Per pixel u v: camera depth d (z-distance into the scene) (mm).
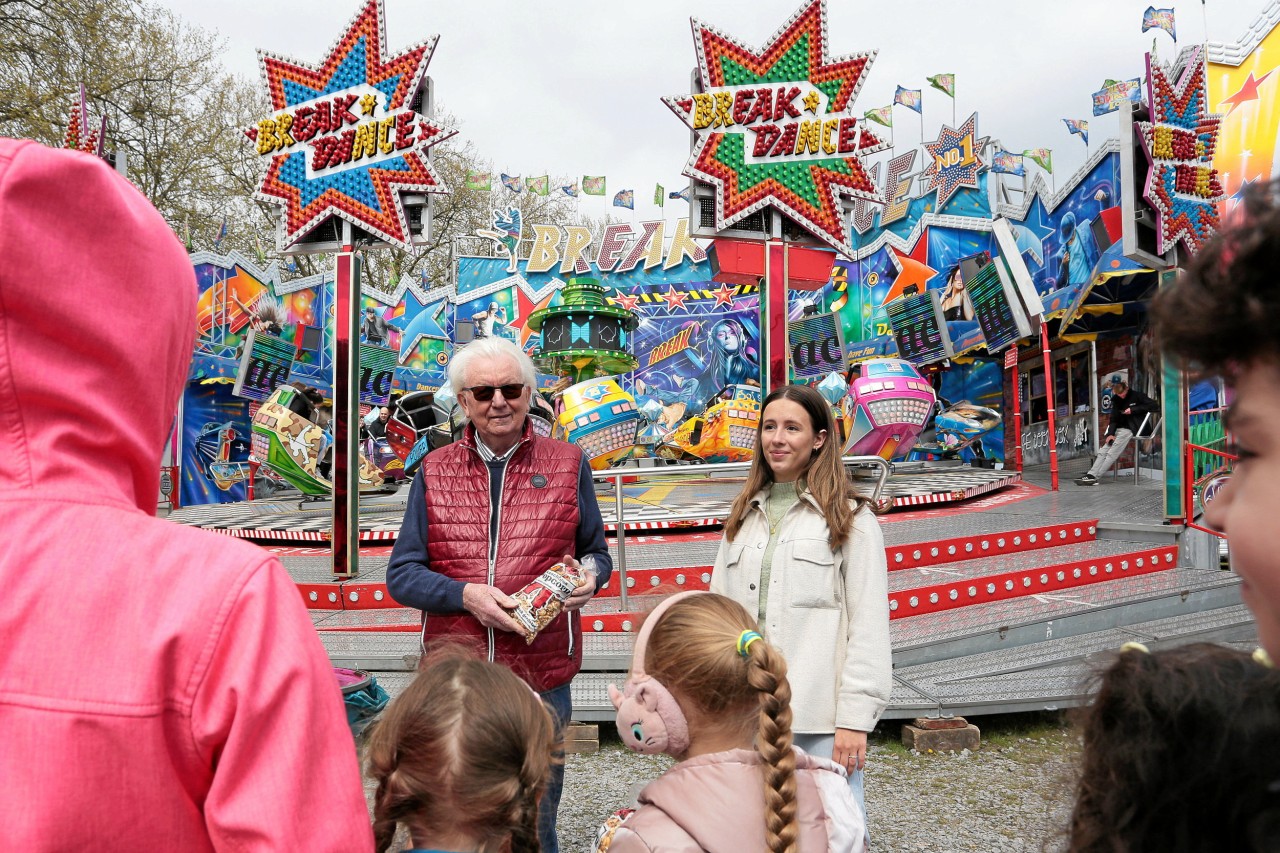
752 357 22219
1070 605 6199
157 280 933
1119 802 1055
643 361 22391
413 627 6098
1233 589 6609
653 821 1517
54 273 841
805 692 2385
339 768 911
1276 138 9367
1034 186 15094
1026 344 17500
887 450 11125
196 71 21219
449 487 2801
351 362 7207
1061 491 11500
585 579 2646
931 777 4164
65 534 863
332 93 7371
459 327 22312
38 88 16703
